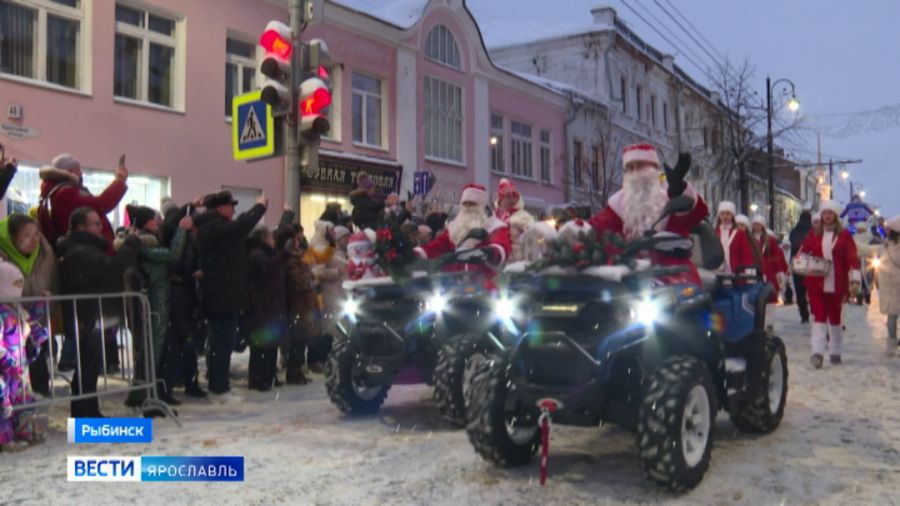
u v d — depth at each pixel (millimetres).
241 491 4121
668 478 3865
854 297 8117
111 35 11953
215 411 6242
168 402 6398
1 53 10836
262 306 7172
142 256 6211
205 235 6590
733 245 9281
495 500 3938
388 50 17406
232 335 6848
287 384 7582
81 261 5656
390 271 5727
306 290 7582
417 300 5699
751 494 4016
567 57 28641
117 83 12297
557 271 4199
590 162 26531
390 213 5988
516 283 4457
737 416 5223
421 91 18469
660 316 4137
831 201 8234
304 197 15297
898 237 8812
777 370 5352
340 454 4863
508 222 7723
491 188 21359
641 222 5055
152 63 12773
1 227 5465
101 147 11773
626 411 4266
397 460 4711
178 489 4160
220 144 13578
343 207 16047
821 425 5559
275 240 7527
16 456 4852
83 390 5539
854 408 6121
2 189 5703
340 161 15711
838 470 4441
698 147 37438
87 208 5883
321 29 15453
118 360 6535
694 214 5012
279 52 7945
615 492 4051
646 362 4309
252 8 14188
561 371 4113
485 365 4488
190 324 6645
